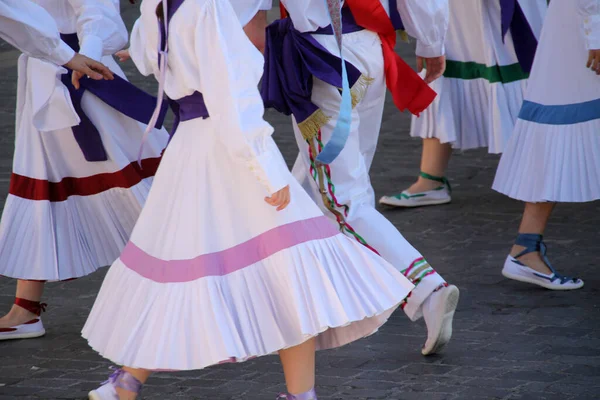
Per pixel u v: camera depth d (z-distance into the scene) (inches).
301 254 259.1
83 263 374.9
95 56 358.6
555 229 491.8
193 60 264.4
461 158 627.2
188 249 263.0
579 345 353.1
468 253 461.7
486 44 508.7
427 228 501.4
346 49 343.3
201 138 269.0
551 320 377.7
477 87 523.8
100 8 365.7
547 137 403.2
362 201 346.3
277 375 333.7
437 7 365.1
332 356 348.8
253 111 253.4
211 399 315.9
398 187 573.3
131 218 380.2
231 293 259.3
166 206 271.0
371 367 338.3
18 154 366.3
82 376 338.3
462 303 398.6
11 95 779.4
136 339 259.9
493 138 520.1
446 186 541.0
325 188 340.8
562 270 433.4
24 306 374.3
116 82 371.2
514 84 517.0
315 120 342.0
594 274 427.5
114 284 273.4
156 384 328.2
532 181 406.3
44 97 353.7
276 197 256.2
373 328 275.3
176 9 264.4
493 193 557.3
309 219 265.6
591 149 399.2
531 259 414.3
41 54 339.0
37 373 341.7
